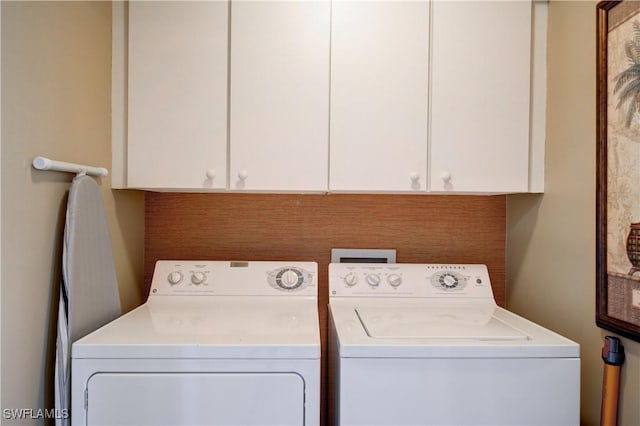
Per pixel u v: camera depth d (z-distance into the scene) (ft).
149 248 5.54
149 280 5.52
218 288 4.86
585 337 3.86
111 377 3.10
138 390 3.09
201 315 4.08
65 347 3.20
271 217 5.60
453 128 4.46
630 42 3.17
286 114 4.39
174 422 3.09
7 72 2.86
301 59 4.39
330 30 4.40
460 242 5.67
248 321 3.86
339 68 4.41
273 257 5.60
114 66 4.47
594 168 3.73
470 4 4.46
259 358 3.14
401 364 3.19
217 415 3.12
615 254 3.34
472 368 3.21
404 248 5.65
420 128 4.44
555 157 4.38
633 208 3.15
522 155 4.52
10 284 2.90
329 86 4.41
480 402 3.20
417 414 3.18
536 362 3.23
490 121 4.48
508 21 4.48
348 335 3.46
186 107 4.39
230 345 3.14
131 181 4.42
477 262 5.67
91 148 4.04
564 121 4.23
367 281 4.97
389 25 4.42
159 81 4.39
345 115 4.41
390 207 5.64
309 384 3.15
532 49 4.60
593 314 3.74
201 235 5.57
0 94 2.80
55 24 3.43
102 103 4.28
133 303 5.13
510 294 5.51
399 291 4.92
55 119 3.43
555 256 4.38
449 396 3.20
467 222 5.67
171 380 3.10
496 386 3.21
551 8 4.51
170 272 4.94
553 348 3.24
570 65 4.13
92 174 3.84
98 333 3.40
